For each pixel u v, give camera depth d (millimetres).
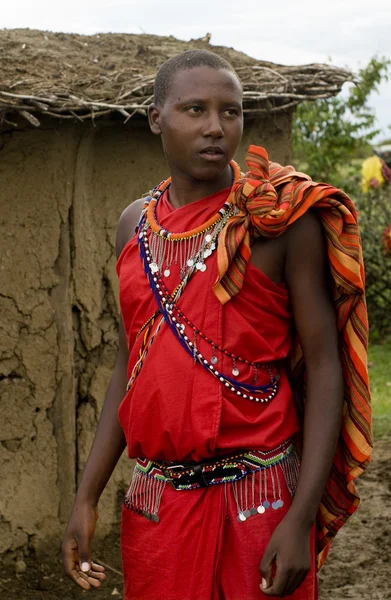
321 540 2531
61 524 4477
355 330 2381
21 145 4207
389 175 10102
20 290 4293
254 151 2311
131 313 2453
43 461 4414
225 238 2285
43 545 4410
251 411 2330
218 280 2268
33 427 4379
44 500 4418
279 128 4793
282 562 2217
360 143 12109
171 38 5223
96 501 2691
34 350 4348
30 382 4359
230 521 2311
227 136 2324
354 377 2389
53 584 4191
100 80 4281
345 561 4414
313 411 2336
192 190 2426
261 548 2289
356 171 12406
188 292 2326
